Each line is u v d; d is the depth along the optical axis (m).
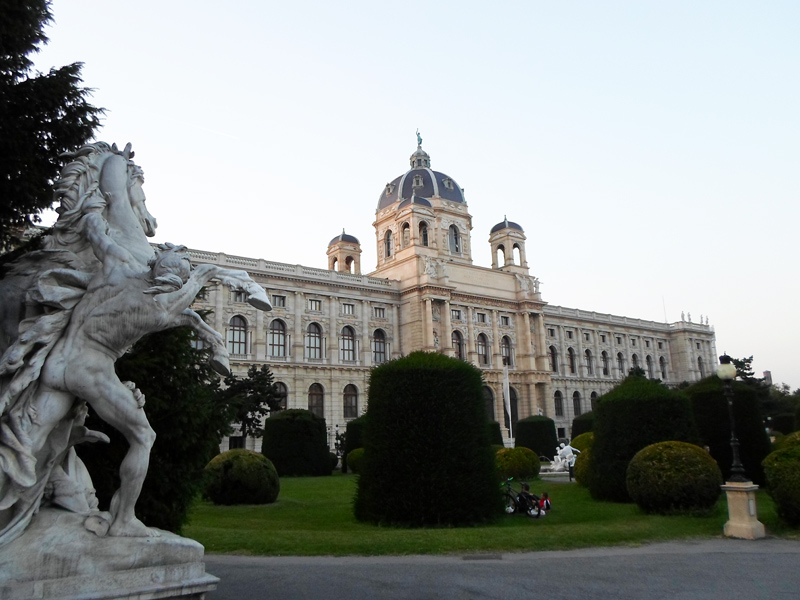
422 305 83.81
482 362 90.50
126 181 8.45
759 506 21.92
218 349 7.36
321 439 45.56
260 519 20.81
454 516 18.58
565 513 21.80
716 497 19.28
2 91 10.48
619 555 13.88
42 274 7.16
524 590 10.63
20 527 6.45
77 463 7.61
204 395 14.62
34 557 6.18
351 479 39.03
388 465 19.22
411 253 86.75
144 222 8.76
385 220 99.62
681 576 11.75
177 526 13.62
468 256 99.88
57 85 11.05
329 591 10.45
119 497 6.78
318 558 13.59
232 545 14.70
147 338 13.48
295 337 74.88
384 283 85.25
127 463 6.80
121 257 7.23
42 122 11.12
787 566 12.66
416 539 15.29
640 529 16.70
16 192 10.59
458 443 19.17
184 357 13.97
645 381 25.48
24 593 5.97
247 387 54.06
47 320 6.88
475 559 13.43
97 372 6.84
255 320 71.62
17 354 6.65
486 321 92.38
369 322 82.81
